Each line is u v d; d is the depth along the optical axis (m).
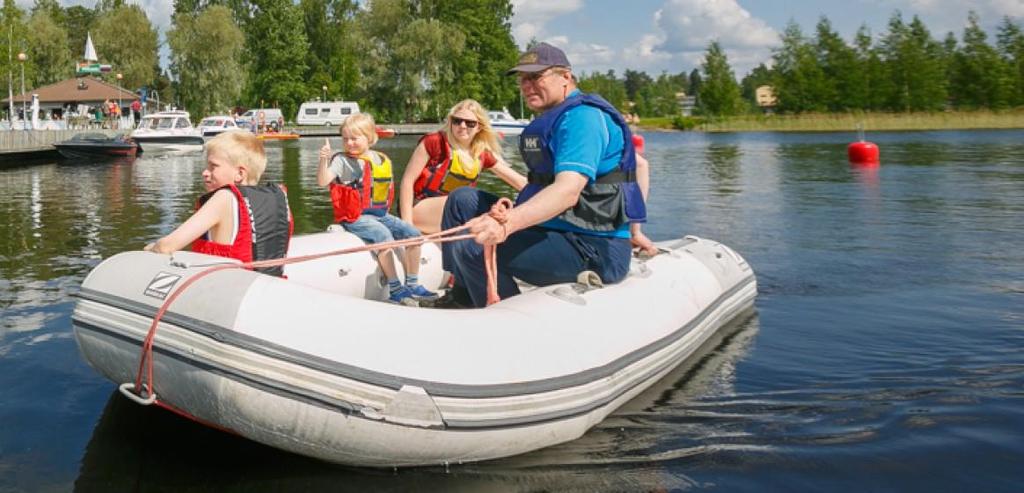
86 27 87.56
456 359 2.76
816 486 2.63
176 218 10.24
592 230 3.48
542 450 2.98
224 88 56.19
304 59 72.19
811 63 60.75
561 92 3.54
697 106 74.44
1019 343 4.17
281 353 2.57
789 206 10.90
